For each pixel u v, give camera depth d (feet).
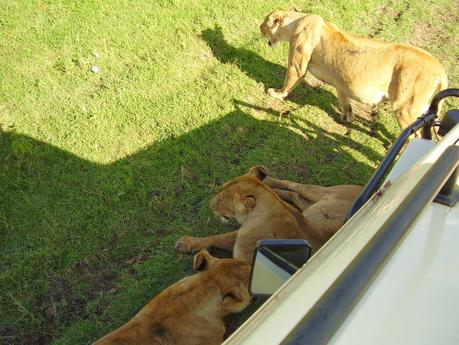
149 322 11.65
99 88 19.27
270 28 21.80
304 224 14.11
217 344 12.31
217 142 18.54
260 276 8.87
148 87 19.70
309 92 22.02
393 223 6.21
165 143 17.90
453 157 7.38
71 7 21.61
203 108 19.48
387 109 21.85
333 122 20.81
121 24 21.68
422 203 6.57
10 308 13.30
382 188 10.06
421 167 8.96
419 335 5.90
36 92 18.44
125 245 15.05
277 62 22.89
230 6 24.54
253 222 14.24
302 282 6.74
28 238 14.84
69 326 13.15
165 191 16.61
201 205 16.43
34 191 15.94
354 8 26.68
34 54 19.60
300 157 18.78
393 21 26.68
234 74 21.42
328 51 19.61
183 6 23.50
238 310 12.88
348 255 6.78
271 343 5.38
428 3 28.53
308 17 20.11
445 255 6.98
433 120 11.94
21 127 17.33
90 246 14.88
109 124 18.10
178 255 14.94
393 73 18.63
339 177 18.35
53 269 14.24
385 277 6.40
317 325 4.81
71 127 17.70
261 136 19.29
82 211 15.57
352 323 5.68
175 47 21.67
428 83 18.17
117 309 13.50
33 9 21.09
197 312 12.10
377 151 19.81
